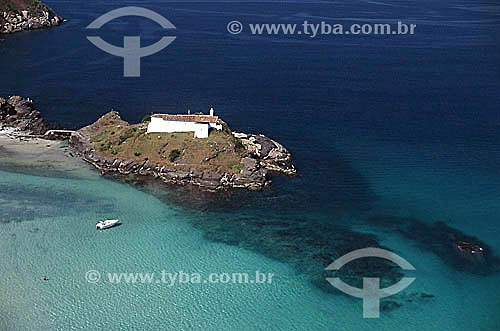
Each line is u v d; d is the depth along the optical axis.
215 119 144.38
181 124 142.25
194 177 131.88
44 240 105.25
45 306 87.25
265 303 90.69
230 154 135.88
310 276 98.31
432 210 123.62
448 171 143.38
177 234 110.56
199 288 93.50
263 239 110.25
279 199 127.12
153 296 90.81
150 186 131.00
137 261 100.44
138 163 137.25
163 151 138.00
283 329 85.12
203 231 112.31
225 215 119.19
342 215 120.88
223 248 106.38
